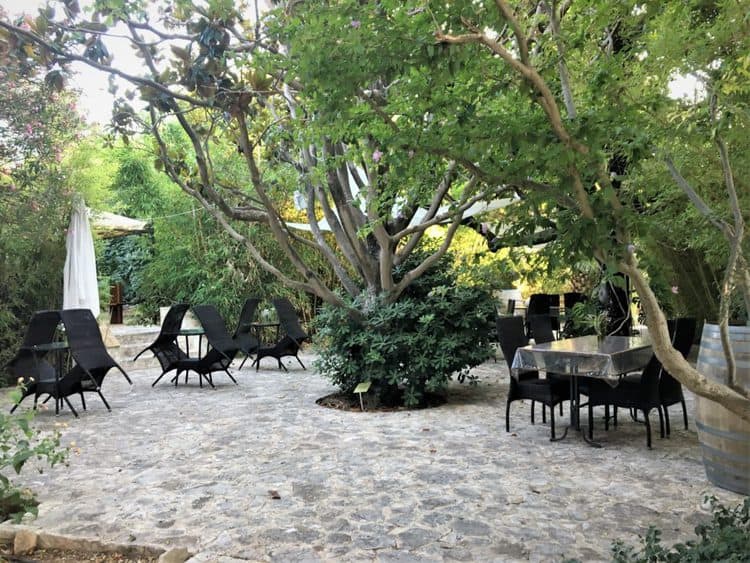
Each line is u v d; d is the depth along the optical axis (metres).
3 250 7.94
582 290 10.88
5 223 7.80
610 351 4.89
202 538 3.11
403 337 6.45
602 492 3.78
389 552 2.94
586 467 4.31
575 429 5.20
